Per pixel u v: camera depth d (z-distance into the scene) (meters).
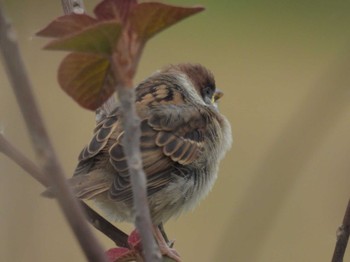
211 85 9.64
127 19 3.07
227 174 15.75
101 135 8.12
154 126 8.38
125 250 5.38
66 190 2.54
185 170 8.46
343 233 5.27
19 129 7.57
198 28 23.94
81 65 3.25
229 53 22.78
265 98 20.09
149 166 8.23
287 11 25.23
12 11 7.70
